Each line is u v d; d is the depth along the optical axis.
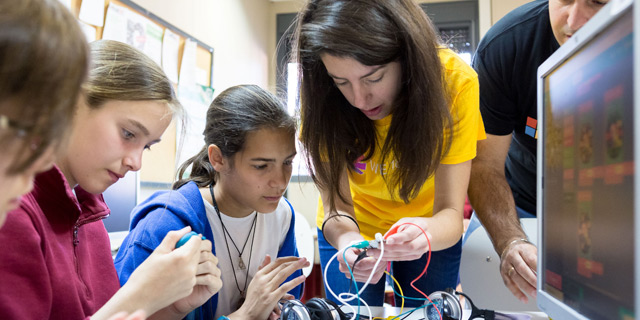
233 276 1.25
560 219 0.71
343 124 1.20
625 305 0.48
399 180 1.18
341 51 0.93
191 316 1.07
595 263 0.57
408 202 1.22
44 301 0.66
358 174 1.34
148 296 0.69
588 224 0.59
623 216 0.48
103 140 0.74
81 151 0.74
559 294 0.71
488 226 1.28
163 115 0.82
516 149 1.60
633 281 0.46
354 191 1.44
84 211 0.86
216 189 1.24
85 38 0.41
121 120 0.76
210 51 2.80
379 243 0.96
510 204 1.30
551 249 0.75
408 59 0.99
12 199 0.38
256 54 3.47
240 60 3.21
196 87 2.63
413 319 1.02
